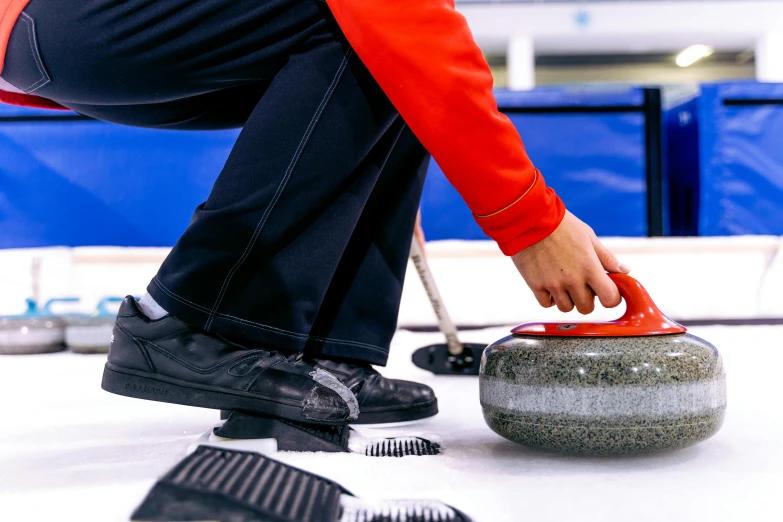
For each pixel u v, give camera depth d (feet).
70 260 7.93
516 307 7.73
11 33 2.59
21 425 3.25
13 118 8.43
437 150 2.28
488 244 7.81
